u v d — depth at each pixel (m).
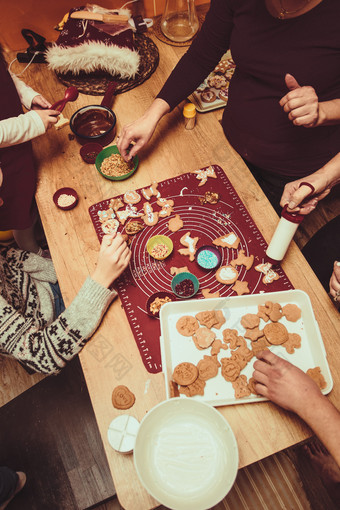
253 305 1.19
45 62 1.74
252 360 1.13
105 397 1.10
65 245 1.34
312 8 1.10
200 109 1.59
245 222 1.37
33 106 1.51
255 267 1.28
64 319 1.18
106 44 1.56
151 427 0.97
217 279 1.25
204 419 0.99
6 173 1.38
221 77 1.65
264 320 1.17
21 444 1.80
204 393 1.08
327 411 0.98
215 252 1.30
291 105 1.12
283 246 1.20
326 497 1.56
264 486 1.58
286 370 1.03
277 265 1.28
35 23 1.78
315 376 1.09
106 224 1.36
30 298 1.51
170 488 0.93
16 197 1.47
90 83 1.67
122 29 1.61
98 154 1.45
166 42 1.77
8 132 1.26
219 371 1.11
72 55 1.58
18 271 1.51
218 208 1.39
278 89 1.31
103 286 1.18
